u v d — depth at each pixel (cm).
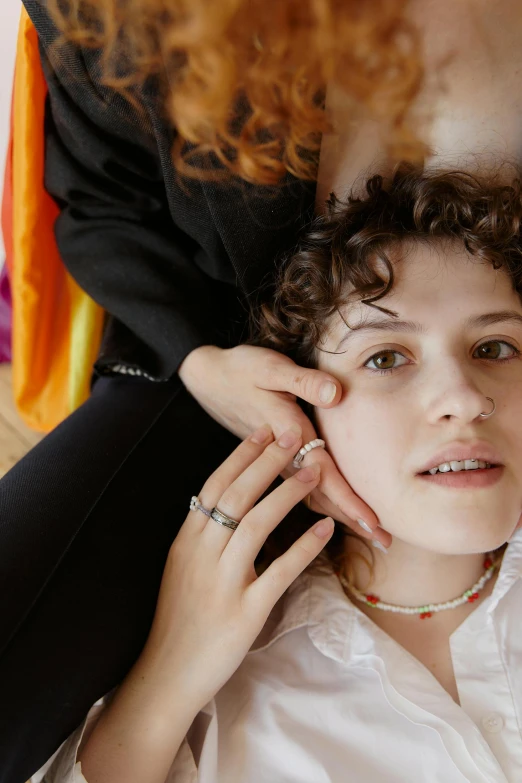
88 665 77
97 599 79
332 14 63
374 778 80
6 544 78
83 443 91
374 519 81
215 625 79
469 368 77
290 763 81
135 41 72
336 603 90
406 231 80
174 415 99
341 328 82
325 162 89
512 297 79
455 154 85
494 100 82
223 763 83
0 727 70
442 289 78
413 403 77
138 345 101
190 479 94
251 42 65
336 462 84
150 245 100
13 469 90
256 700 86
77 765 76
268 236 90
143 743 78
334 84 76
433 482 76
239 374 88
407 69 69
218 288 105
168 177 85
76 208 104
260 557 95
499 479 75
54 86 88
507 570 85
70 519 83
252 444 85
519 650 83
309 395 82
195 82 66
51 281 120
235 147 76
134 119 85
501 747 79
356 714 83
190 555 83
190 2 59
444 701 80
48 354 129
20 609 74
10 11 135
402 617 90
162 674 79
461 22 77
